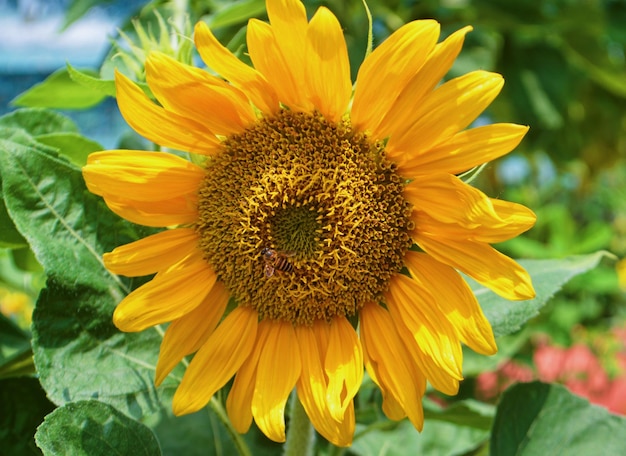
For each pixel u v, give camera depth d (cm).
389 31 83
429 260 48
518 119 98
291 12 45
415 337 47
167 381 51
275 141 48
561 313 101
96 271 50
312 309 49
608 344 109
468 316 46
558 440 53
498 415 53
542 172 143
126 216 48
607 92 115
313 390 48
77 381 49
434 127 46
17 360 52
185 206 49
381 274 49
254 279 49
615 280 100
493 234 45
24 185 49
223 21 64
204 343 49
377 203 48
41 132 57
